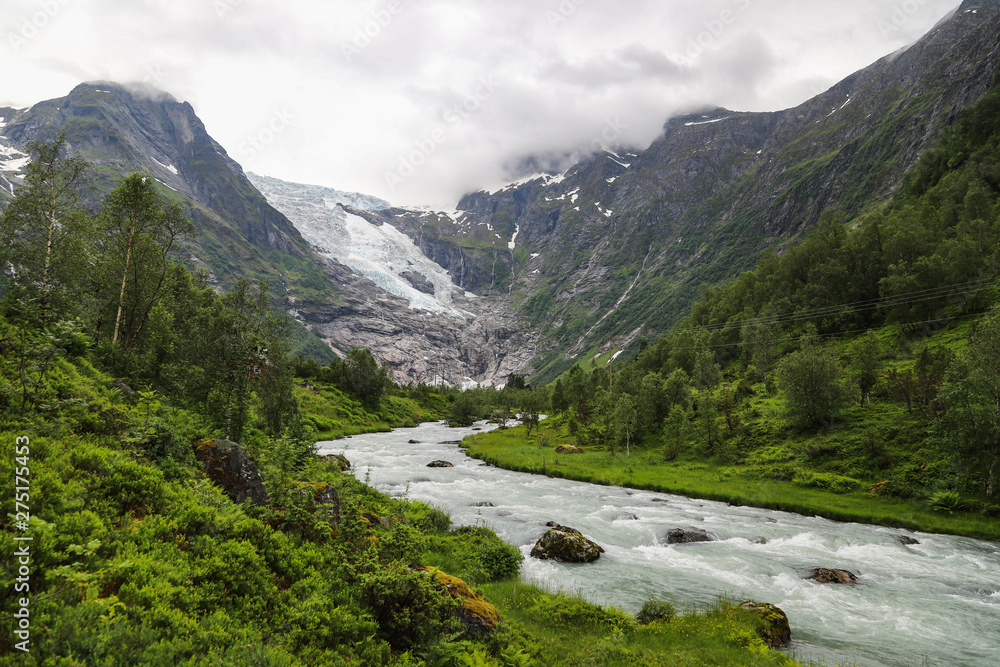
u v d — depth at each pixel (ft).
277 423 131.85
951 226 382.83
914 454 157.28
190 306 148.15
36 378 55.77
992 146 469.16
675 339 480.64
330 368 437.58
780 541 108.78
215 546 38.55
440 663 36.35
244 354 104.27
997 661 55.83
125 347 123.24
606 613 60.39
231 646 28.78
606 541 104.27
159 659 24.80
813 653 56.95
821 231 488.44
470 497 142.41
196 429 75.97
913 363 236.02
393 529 53.06
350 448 249.14
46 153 125.59
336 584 41.24
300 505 53.36
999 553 103.96
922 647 59.26
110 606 26.91
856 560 96.68
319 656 31.55
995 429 130.41
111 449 48.11
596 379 448.65
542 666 43.78
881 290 325.62
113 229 141.69
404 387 626.23
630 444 253.85
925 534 119.44
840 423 194.70
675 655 49.03
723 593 75.82
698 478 183.73
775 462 186.19
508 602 63.16
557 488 166.81
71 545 28.81
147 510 40.63
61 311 103.65
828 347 326.24
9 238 122.83
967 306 272.51
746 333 401.08
